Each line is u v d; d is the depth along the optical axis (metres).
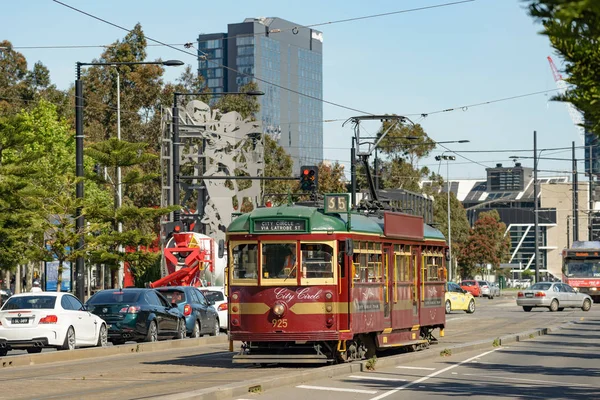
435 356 29.02
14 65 93.88
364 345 26.77
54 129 65.19
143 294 35.41
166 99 89.44
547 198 170.50
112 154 49.72
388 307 27.78
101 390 20.00
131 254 48.38
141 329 34.41
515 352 31.11
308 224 24.97
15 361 27.55
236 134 71.38
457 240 123.06
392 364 26.08
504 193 181.50
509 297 107.56
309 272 24.95
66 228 43.16
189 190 71.69
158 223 78.06
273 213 25.27
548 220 169.75
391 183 93.38
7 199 39.09
